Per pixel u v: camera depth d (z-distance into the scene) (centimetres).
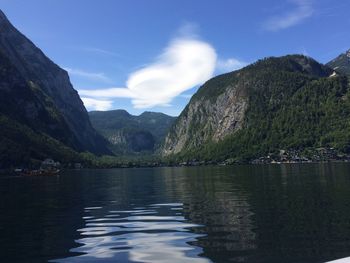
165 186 7725
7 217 3647
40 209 4234
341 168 13638
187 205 4316
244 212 3581
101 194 6141
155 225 3059
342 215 3198
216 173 13738
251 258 2038
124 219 3434
